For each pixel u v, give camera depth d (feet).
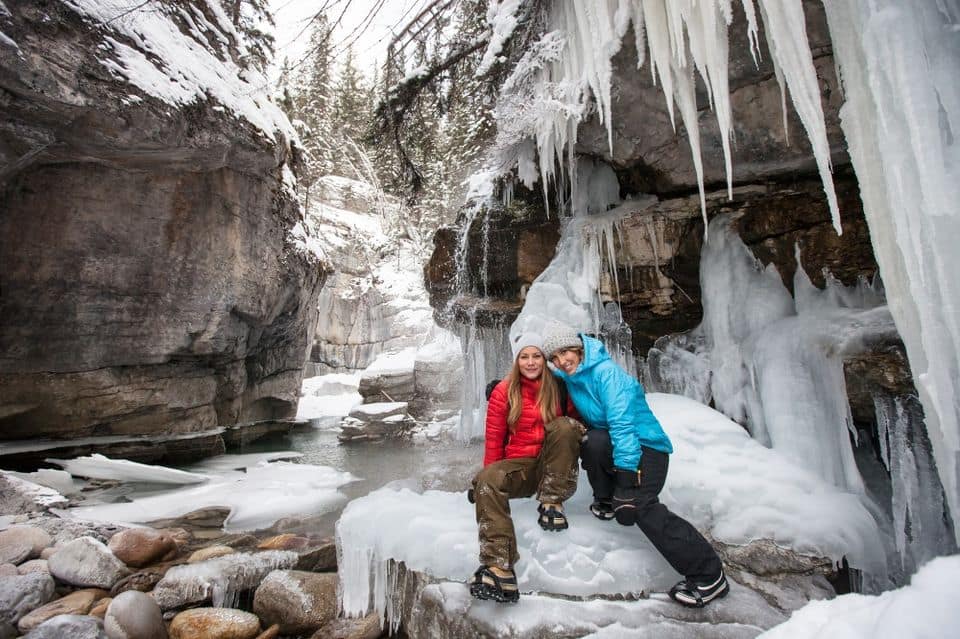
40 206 22.21
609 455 7.61
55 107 18.92
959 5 5.37
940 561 3.94
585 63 10.43
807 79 6.58
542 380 7.95
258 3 38.81
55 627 8.31
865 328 8.73
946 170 5.15
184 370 29.43
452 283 18.94
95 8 20.11
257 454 30.37
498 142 14.43
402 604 7.90
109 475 21.35
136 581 10.53
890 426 8.26
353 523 8.77
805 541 7.49
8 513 14.82
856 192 10.81
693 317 13.88
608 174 14.92
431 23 14.74
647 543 7.57
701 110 10.52
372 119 17.81
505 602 6.54
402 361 49.06
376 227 92.94
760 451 9.45
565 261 14.90
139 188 24.70
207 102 24.35
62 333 23.71
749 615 6.26
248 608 10.28
